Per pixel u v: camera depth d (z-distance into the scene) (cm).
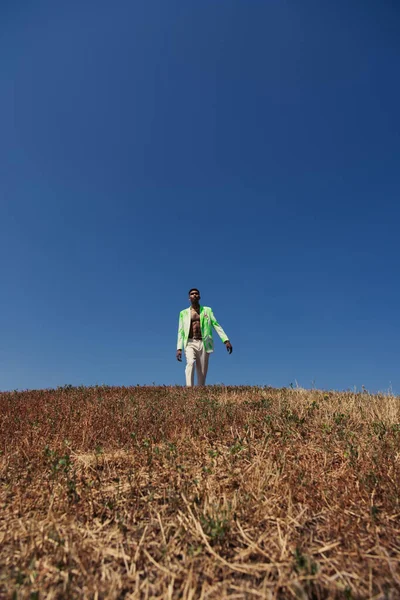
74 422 547
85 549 260
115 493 343
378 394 734
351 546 264
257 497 325
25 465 406
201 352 1017
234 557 255
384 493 328
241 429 506
